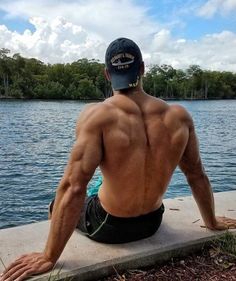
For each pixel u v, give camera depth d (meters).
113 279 2.70
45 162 16.02
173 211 3.71
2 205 9.38
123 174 2.65
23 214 8.68
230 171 14.17
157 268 2.86
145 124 2.68
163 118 2.72
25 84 120.56
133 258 2.81
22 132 29.53
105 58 2.77
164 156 2.72
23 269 2.56
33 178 12.73
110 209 2.83
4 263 2.71
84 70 131.12
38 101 107.25
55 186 11.52
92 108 2.65
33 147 20.94
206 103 115.69
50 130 31.44
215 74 147.62
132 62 2.66
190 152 2.96
